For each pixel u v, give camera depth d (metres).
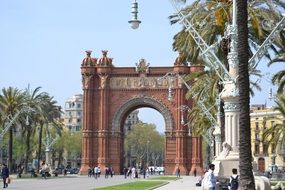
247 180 21.14
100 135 123.44
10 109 97.00
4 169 55.94
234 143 34.81
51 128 159.62
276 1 46.56
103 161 122.31
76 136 188.62
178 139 120.25
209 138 74.12
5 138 133.38
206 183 28.83
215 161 35.09
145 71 124.62
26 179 87.06
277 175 102.12
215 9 47.34
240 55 22.14
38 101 108.38
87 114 124.56
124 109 124.62
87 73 125.50
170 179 93.62
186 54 55.16
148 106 126.44
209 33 48.12
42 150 147.00
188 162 119.94
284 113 76.50
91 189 53.94
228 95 34.69
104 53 126.56
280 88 60.56
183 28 52.81
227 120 34.97
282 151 153.25
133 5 35.75
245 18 22.38
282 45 48.50
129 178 102.06
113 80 125.81
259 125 162.12
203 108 61.94
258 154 161.88
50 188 55.84
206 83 62.78
